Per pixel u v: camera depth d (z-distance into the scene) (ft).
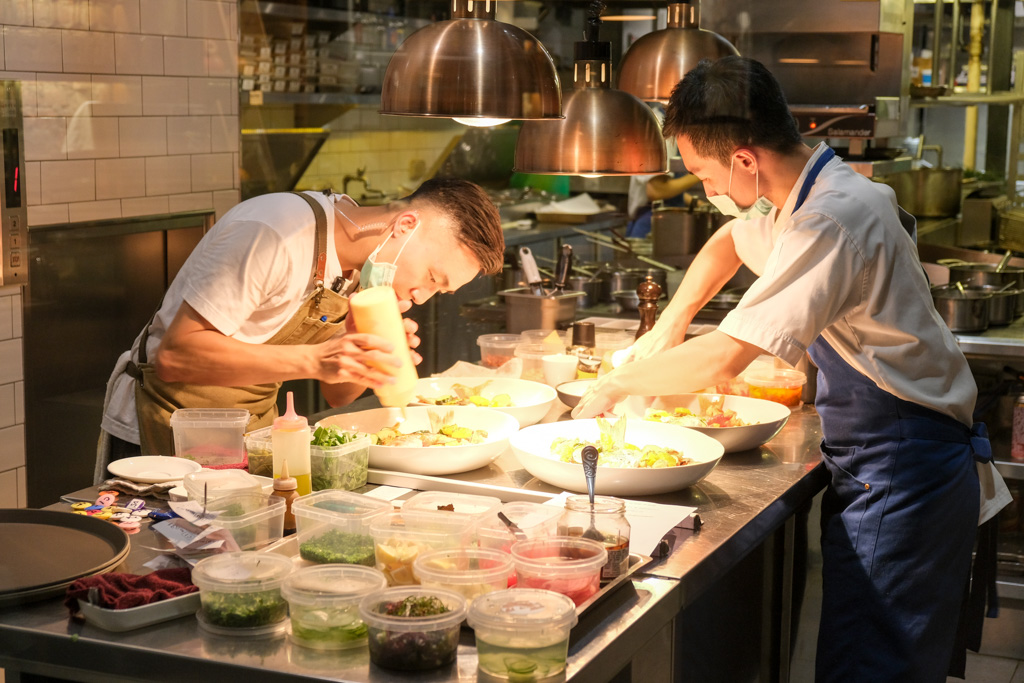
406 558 5.16
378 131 18.35
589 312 12.62
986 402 11.95
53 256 12.50
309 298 7.17
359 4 17.42
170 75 13.92
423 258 7.22
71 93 12.44
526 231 17.72
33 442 12.42
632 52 9.48
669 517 6.22
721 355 6.86
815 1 12.39
